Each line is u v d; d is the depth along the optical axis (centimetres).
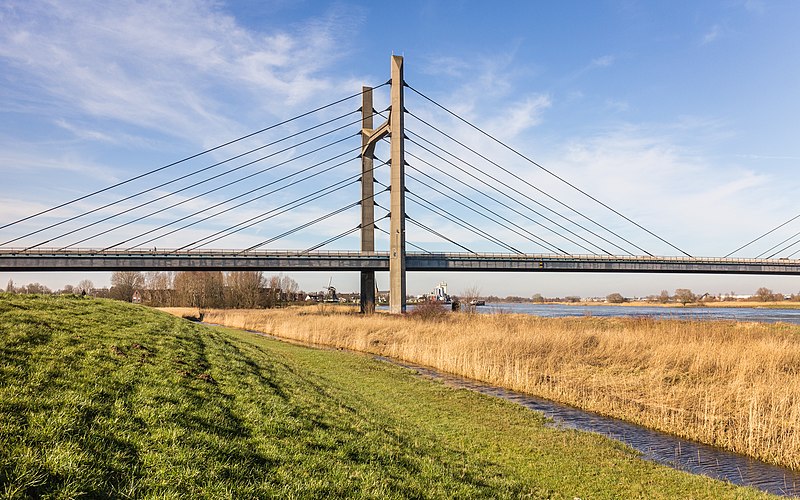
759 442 1443
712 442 1515
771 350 2434
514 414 1717
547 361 2753
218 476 705
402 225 6588
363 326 4478
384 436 1138
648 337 3080
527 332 3316
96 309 2006
